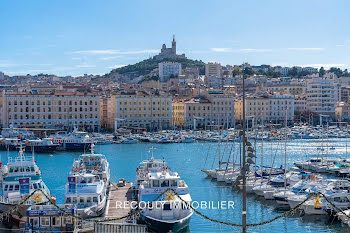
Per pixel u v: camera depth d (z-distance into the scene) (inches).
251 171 4379.9
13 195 2832.2
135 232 2378.2
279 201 3348.9
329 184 3417.8
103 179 3447.3
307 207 3053.6
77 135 7504.9
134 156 6658.5
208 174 4626.0
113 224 2380.7
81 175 2950.3
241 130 1859.0
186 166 5561.0
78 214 2623.0
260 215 3144.7
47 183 4365.2
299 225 2930.6
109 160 6200.8
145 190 2807.6
